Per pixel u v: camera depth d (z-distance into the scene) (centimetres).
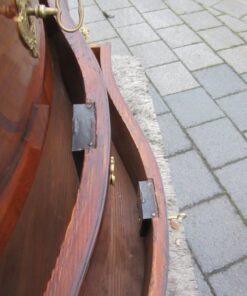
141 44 253
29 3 68
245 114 205
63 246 58
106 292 78
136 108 157
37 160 62
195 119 203
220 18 274
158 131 149
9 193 54
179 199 169
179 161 184
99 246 75
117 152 108
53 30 101
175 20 273
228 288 143
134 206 97
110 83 111
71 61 96
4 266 63
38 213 70
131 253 88
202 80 225
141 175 93
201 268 147
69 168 84
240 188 173
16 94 59
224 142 192
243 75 229
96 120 78
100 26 268
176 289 110
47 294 53
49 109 73
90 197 65
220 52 245
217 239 156
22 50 63
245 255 151
